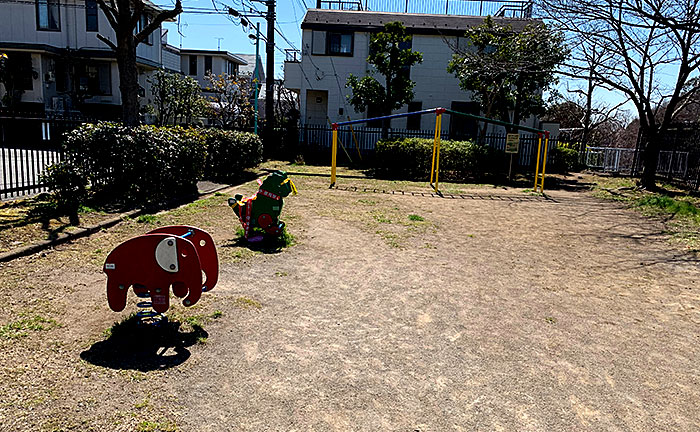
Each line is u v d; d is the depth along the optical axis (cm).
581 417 307
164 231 412
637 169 2161
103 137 801
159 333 387
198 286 382
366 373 349
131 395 300
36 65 2284
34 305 422
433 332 428
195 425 276
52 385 304
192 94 2692
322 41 2544
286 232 779
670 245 827
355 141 2256
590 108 2588
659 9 1448
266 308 460
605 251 775
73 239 629
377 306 485
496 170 1895
